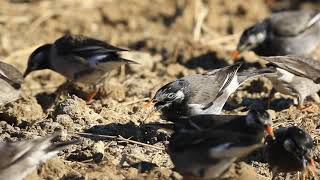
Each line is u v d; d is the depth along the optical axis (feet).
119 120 52.49
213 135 39.75
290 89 55.77
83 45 58.23
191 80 49.78
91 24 77.00
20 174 39.47
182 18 77.66
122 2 81.82
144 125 50.93
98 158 45.98
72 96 54.90
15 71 54.34
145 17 79.51
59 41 59.31
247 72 53.21
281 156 42.78
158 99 49.01
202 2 80.89
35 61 60.54
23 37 73.15
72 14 78.33
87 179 42.22
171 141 41.52
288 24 66.64
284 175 44.86
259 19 79.97
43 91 61.41
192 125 41.52
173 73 64.34
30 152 39.55
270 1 84.53
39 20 76.13
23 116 52.16
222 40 73.05
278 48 67.10
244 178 41.70
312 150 44.29
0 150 39.55
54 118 52.21
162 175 42.11
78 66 58.23
